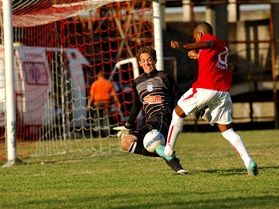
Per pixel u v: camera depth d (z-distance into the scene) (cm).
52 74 5306
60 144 4772
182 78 8219
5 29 3381
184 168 2825
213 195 1997
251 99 8200
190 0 7788
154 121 2536
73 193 2147
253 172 2409
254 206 1791
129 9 5775
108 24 6253
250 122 8425
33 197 2092
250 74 8206
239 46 8938
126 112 6044
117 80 6750
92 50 6203
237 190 2089
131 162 3222
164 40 9106
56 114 5266
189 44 2330
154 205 1844
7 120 3375
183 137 5828
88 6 4000
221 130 2447
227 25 8500
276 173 2525
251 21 9006
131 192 2117
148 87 2569
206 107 2433
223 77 2380
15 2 3753
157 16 3991
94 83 5912
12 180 2581
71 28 5912
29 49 5744
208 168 2806
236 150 2425
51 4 3956
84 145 4625
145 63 2583
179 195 2014
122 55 6694
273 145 4372
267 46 8894
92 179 2519
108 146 4391
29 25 4181
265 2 7712
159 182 2341
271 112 8994
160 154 2488
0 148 4291
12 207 1902
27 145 4809
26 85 5628
